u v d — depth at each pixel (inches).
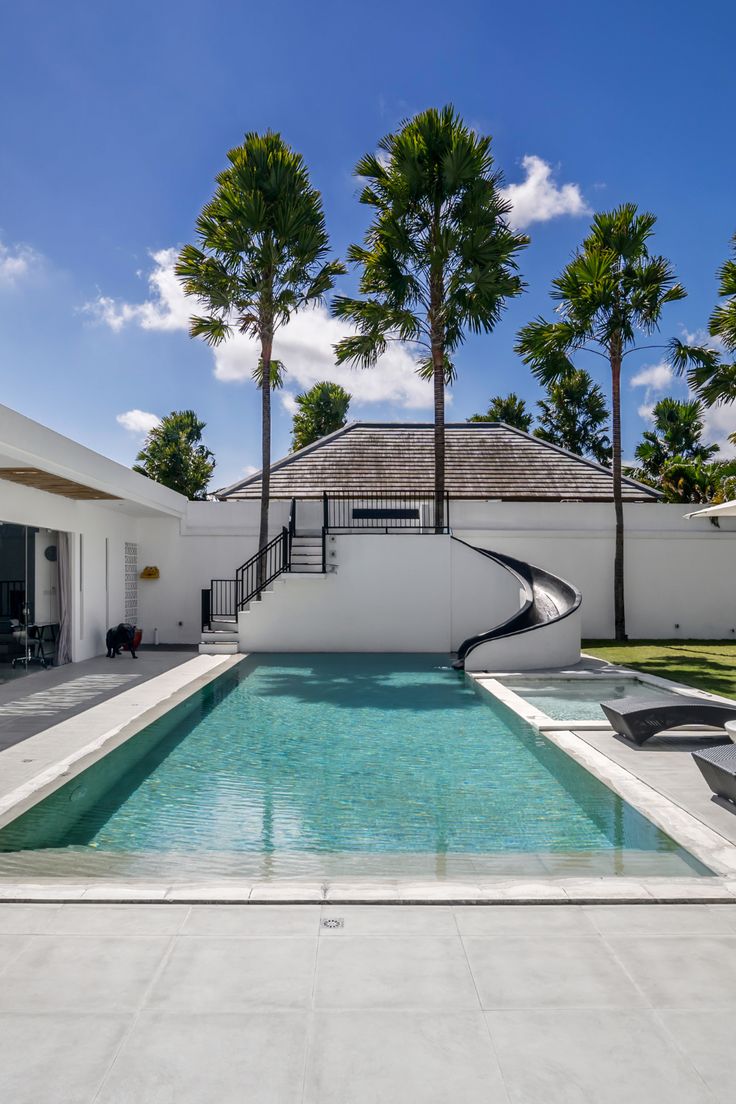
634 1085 83.8
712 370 567.2
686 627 674.8
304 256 584.4
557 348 631.2
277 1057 88.7
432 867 160.9
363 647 587.2
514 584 590.9
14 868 159.0
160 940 119.5
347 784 227.8
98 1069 86.3
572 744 271.9
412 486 721.0
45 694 378.6
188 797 214.7
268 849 172.4
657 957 114.3
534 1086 83.6
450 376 650.2
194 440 1299.2
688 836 172.7
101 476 421.1
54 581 487.2
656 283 604.1
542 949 116.9
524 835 182.4
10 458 331.6
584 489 731.4
